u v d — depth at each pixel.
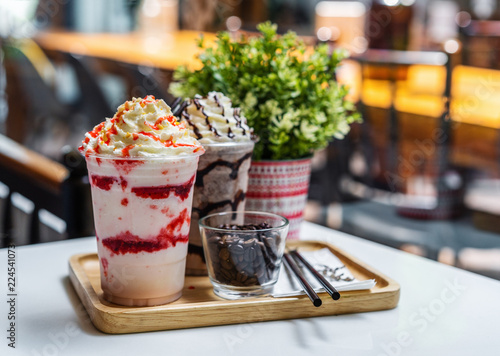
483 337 0.76
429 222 1.87
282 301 0.78
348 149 2.25
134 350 0.72
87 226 1.17
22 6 3.35
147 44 3.10
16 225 1.42
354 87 2.06
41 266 0.91
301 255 0.89
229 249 0.79
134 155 0.75
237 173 0.86
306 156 0.99
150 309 0.76
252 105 0.94
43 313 0.79
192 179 0.78
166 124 0.77
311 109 0.95
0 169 1.44
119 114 0.76
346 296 0.80
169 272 0.78
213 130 0.84
